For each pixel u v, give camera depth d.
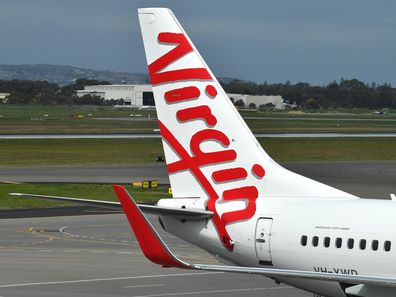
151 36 96.62
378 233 85.31
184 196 97.69
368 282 75.38
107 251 155.62
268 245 91.25
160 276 128.62
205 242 95.19
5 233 178.25
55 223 194.75
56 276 128.62
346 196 92.31
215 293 115.38
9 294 114.88
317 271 88.38
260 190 95.19
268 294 114.44
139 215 75.69
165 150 98.25
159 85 97.31
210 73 95.75
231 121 95.62
